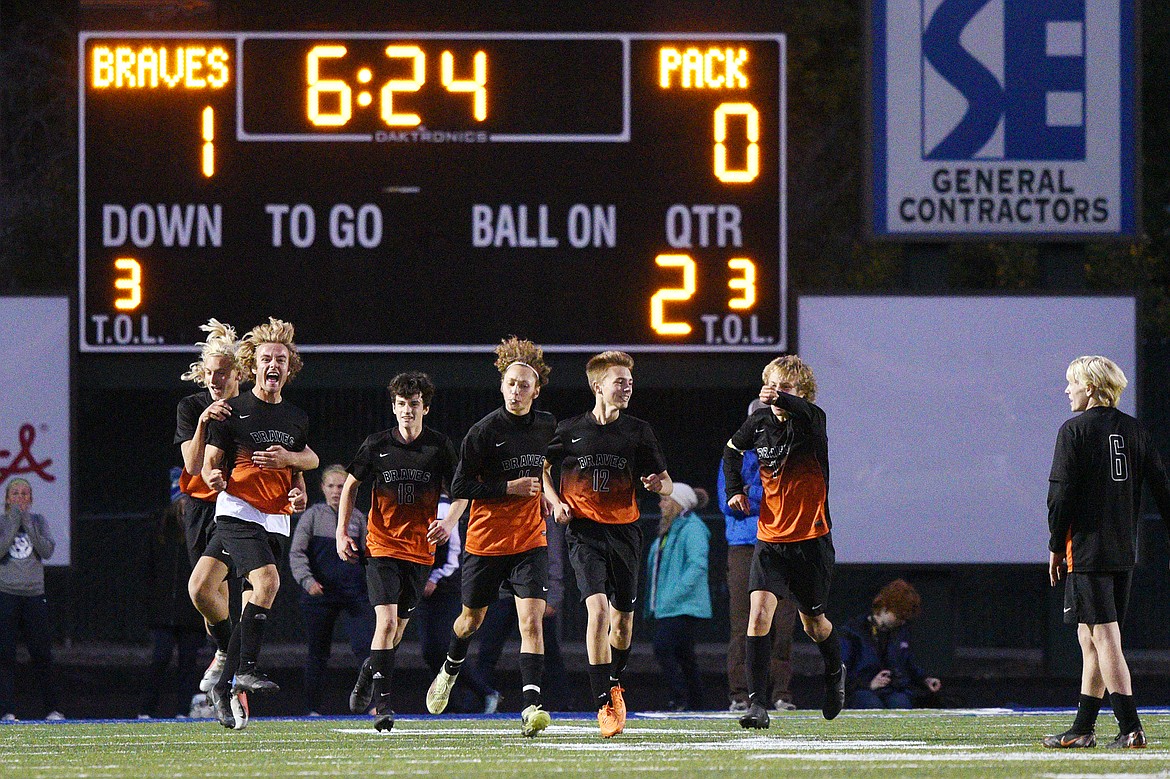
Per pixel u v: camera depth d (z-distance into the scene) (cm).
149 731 3084
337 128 4550
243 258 4534
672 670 3959
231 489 2823
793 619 3794
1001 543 4634
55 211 7512
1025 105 4694
